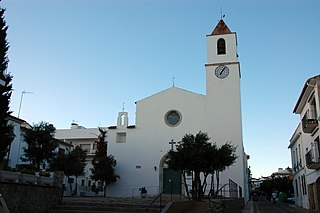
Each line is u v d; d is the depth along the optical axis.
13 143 29.94
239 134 34.47
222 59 37.53
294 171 38.81
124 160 36.59
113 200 19.56
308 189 29.52
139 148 36.59
